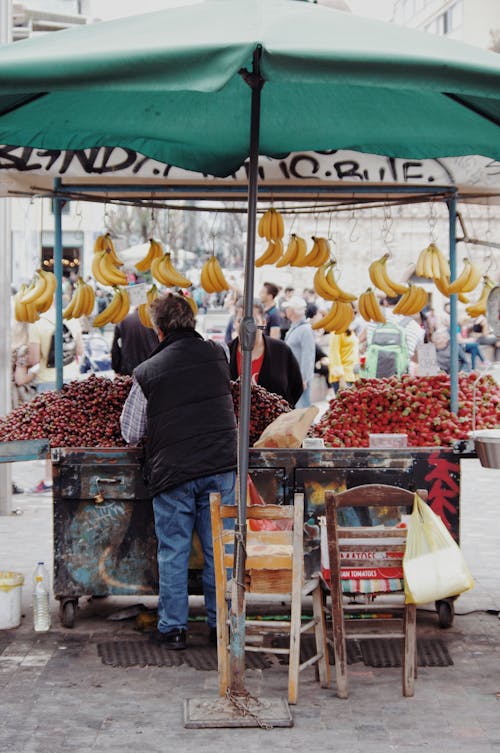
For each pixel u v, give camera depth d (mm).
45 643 5664
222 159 5801
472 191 6391
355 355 14117
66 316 6582
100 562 5797
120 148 6039
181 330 5617
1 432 5977
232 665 4730
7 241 9258
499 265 21641
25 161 5957
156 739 4363
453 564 4688
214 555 4801
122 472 5738
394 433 6156
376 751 4238
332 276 6574
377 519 5797
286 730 4465
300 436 5750
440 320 14406
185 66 3557
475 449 5738
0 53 4082
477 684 5043
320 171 6121
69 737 4379
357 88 5078
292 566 4785
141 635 5812
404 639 4875
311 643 5691
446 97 4984
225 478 5488
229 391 5625
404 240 24125
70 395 6148
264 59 3586
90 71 3541
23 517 9281
